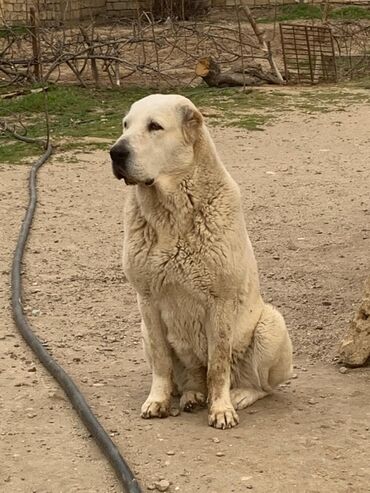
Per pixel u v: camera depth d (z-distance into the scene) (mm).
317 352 7645
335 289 9234
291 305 8797
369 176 14250
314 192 13289
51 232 11281
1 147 16438
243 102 20812
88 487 5305
